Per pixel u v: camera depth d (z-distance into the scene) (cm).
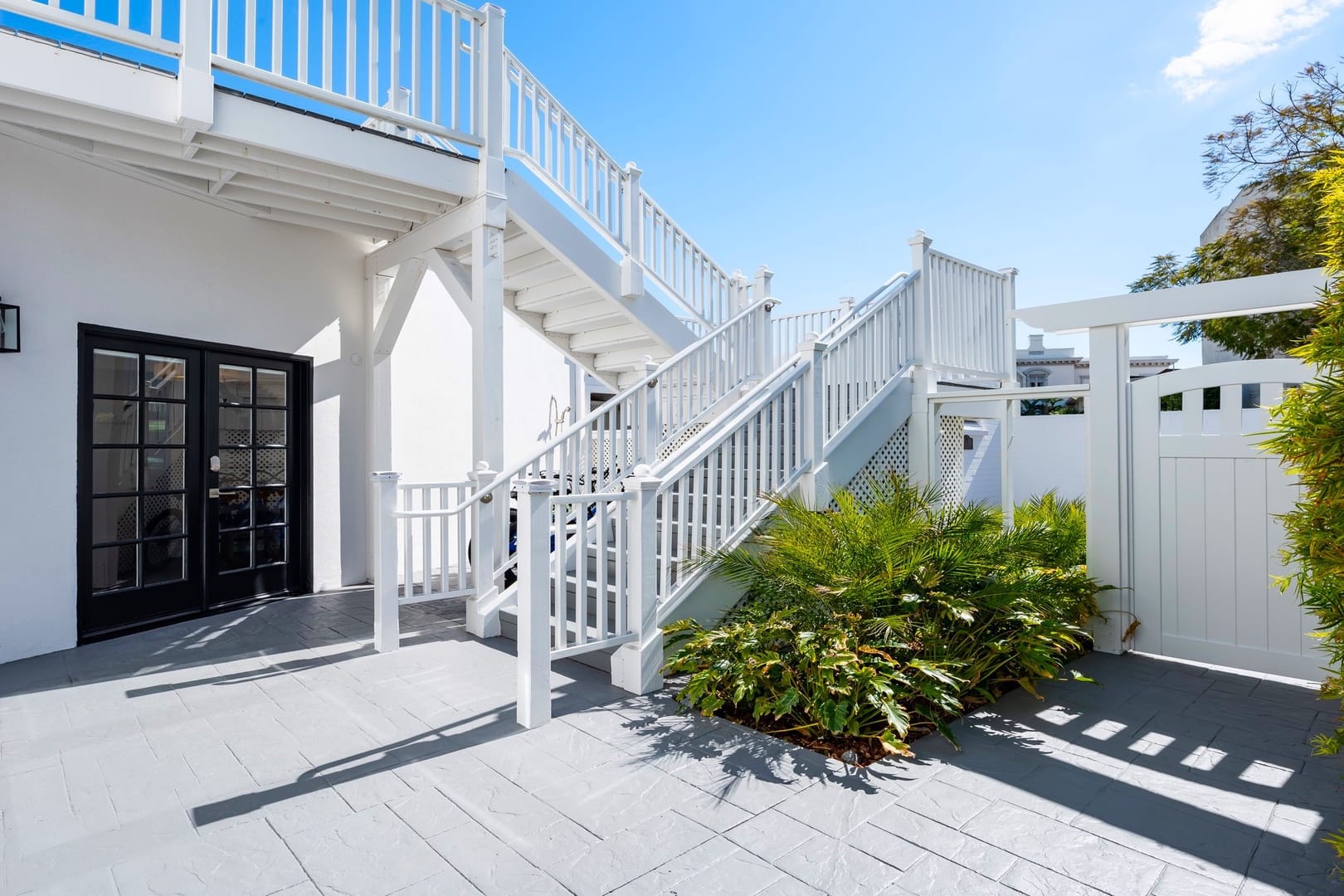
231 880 187
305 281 574
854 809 224
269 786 242
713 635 323
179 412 491
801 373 434
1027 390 471
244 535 539
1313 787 239
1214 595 385
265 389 554
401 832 212
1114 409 416
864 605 312
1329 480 178
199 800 233
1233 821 216
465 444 738
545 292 626
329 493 597
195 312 492
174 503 487
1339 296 184
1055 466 889
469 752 270
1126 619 410
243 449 537
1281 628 363
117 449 453
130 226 453
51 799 234
